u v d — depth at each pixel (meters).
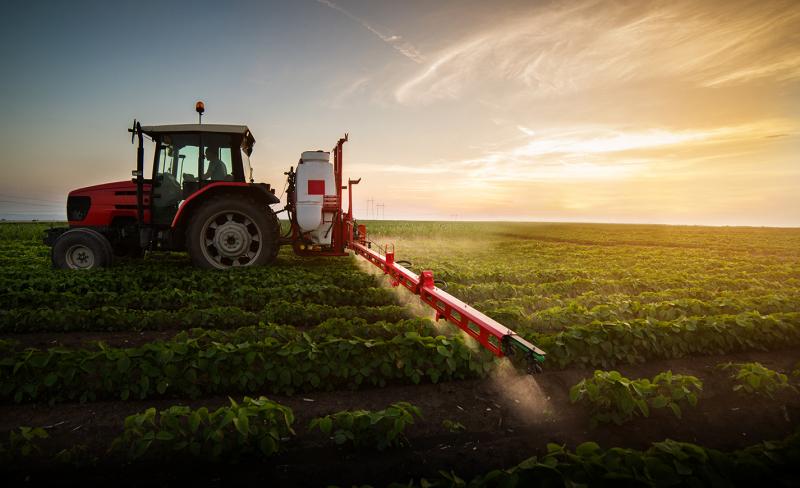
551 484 2.45
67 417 3.63
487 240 30.86
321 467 3.03
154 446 3.15
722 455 2.72
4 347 4.18
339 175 10.22
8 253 14.24
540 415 3.80
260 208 9.25
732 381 4.57
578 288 9.19
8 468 2.95
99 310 5.93
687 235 39.69
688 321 5.46
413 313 6.55
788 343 5.66
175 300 6.96
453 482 2.44
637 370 4.86
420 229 36.56
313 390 4.21
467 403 3.98
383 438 3.23
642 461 2.61
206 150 9.30
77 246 9.29
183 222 9.16
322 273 9.45
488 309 6.76
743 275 11.68
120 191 9.60
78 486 2.80
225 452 3.08
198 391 3.99
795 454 2.77
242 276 8.20
